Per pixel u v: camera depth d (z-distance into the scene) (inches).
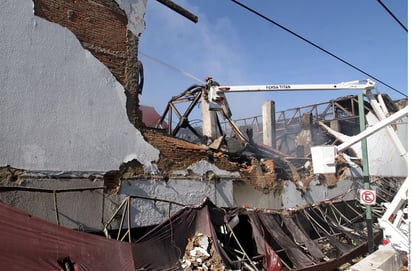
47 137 294.4
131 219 343.6
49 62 302.7
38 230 220.1
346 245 529.3
